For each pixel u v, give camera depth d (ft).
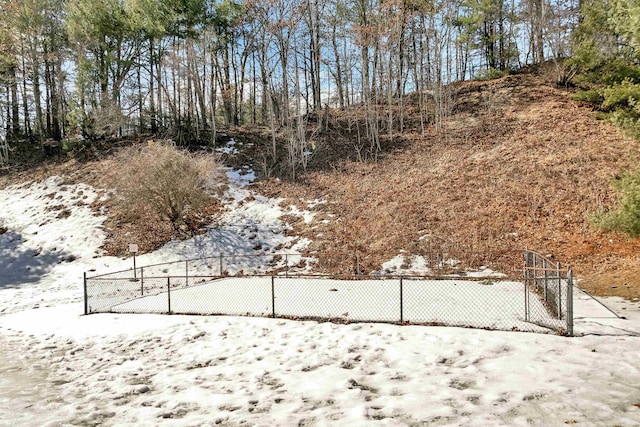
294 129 117.70
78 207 87.15
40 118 117.39
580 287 43.01
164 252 71.00
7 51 113.50
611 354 22.31
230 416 17.40
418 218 68.54
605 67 89.92
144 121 122.62
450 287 45.55
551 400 17.13
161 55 113.50
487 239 59.88
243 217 81.41
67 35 116.26
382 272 56.34
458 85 133.69
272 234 75.10
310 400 18.63
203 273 64.08
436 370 21.50
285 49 117.08
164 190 75.82
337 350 25.80
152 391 20.85
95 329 34.42
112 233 77.92
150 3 107.96
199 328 32.60
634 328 27.53
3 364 26.76
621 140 76.18
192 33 116.67
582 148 76.18
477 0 124.57
